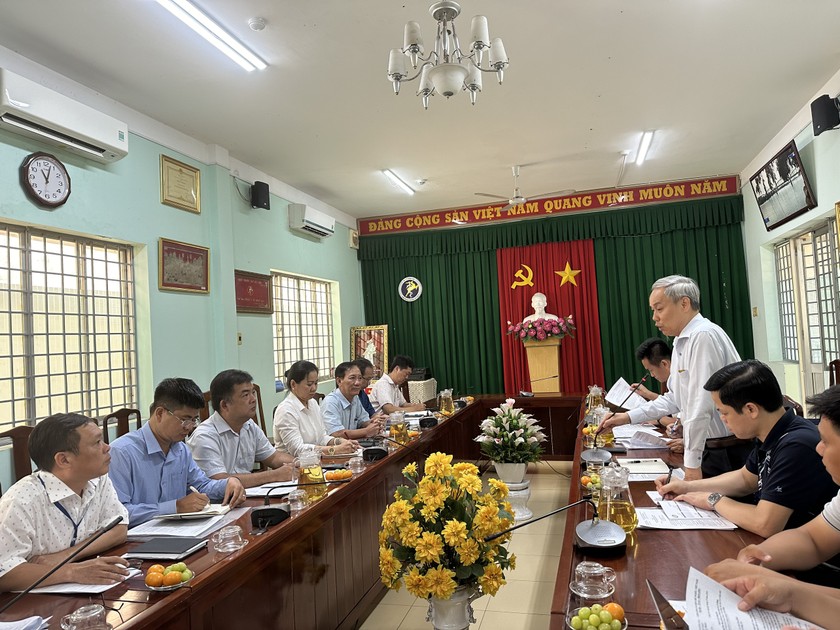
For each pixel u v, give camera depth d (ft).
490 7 10.52
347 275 26.48
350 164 19.08
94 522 5.81
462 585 4.81
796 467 5.06
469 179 21.62
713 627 3.44
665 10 10.89
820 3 10.79
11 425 11.36
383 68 12.49
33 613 4.42
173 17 10.34
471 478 4.92
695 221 23.65
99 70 12.10
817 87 14.53
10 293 11.50
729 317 23.49
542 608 9.29
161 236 14.96
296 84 13.08
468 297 26.71
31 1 9.68
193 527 6.25
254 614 5.71
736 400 5.54
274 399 19.80
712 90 14.51
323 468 9.11
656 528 5.43
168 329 15.06
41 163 11.54
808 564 4.49
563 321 24.95
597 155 19.49
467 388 26.58
